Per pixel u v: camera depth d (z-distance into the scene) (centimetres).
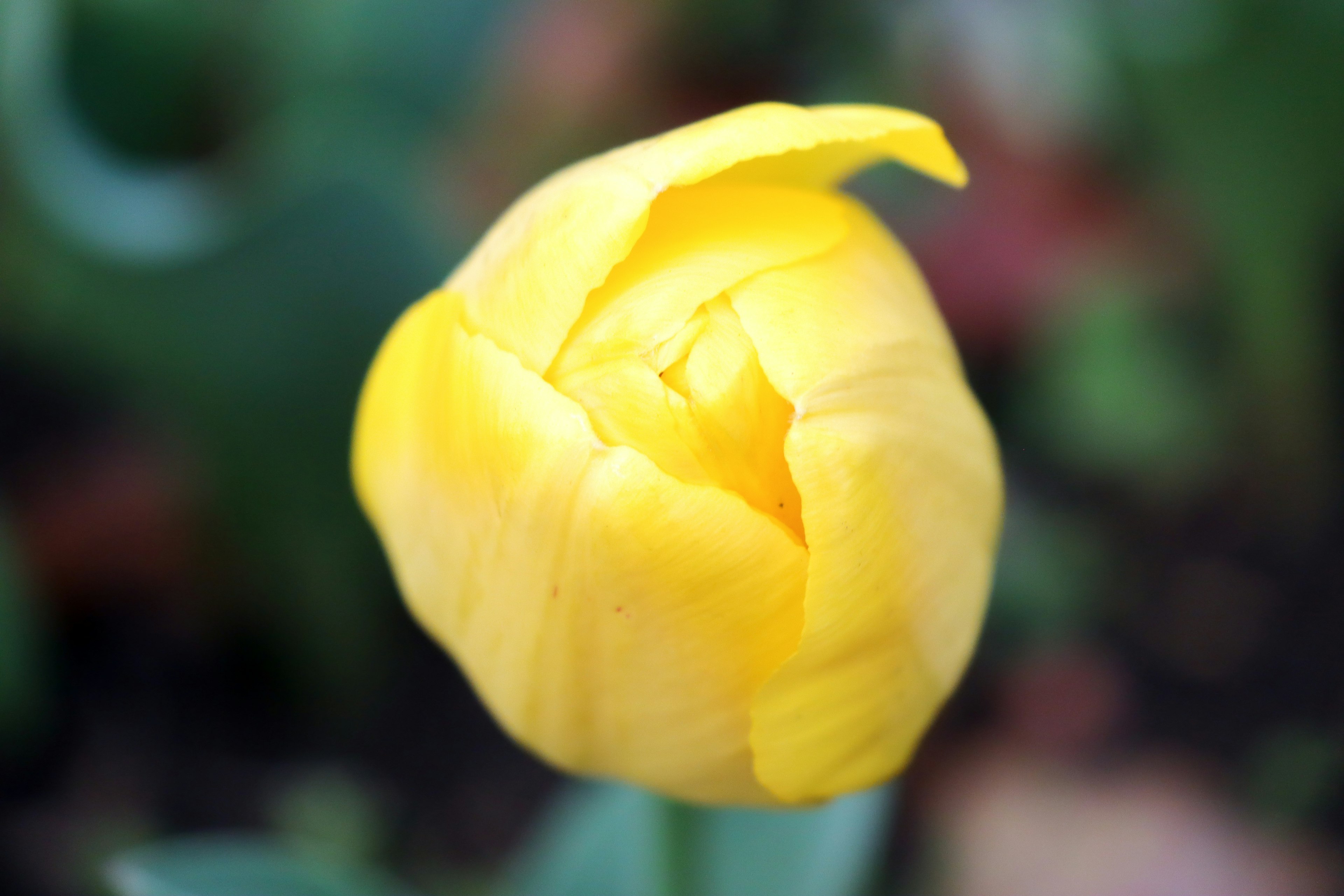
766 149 29
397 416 31
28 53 39
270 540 49
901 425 29
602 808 37
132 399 49
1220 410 57
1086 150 60
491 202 58
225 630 53
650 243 30
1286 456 56
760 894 36
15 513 54
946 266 59
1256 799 50
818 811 36
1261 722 52
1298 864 48
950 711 53
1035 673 53
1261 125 47
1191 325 58
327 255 41
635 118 62
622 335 29
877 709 30
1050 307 58
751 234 30
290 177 41
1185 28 46
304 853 48
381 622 53
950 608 30
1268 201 50
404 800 51
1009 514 54
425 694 54
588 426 29
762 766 30
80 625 54
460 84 46
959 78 61
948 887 48
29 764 50
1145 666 54
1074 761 51
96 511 54
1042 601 53
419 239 41
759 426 29
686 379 29
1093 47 52
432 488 30
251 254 40
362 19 44
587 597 29
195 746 51
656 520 29
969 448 30
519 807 51
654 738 30
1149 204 60
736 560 29
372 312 43
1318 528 57
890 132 30
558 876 37
